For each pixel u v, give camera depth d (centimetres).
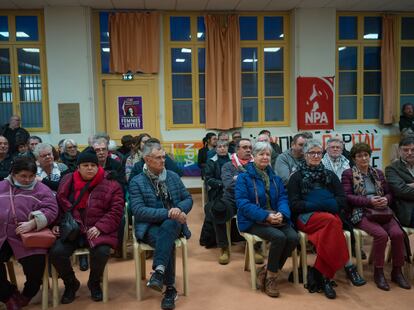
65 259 232
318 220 253
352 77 673
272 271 247
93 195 248
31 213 231
